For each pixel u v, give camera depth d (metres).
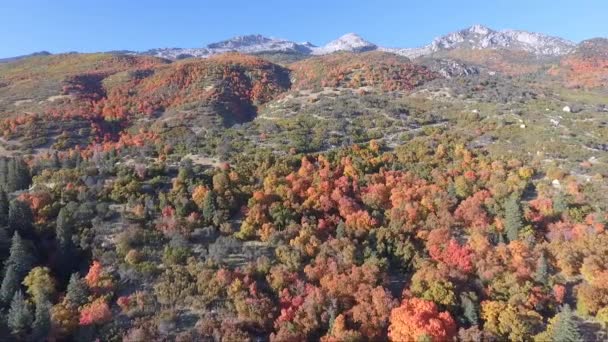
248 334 50.41
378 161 88.38
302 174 80.12
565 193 76.38
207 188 73.62
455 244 63.34
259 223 68.06
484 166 85.06
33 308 52.38
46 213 67.31
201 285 55.75
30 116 125.50
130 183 74.81
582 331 52.84
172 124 126.00
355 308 53.47
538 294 56.12
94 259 60.59
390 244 65.81
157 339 48.41
